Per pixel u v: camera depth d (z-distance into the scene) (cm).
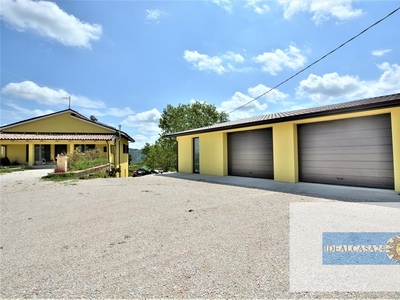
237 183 746
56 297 177
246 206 442
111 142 1756
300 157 731
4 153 1753
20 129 1861
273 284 188
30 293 183
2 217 406
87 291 184
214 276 202
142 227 338
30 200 549
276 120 689
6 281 202
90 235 311
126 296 177
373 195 498
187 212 413
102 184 810
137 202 508
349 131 626
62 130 1909
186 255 244
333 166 657
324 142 676
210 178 897
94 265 227
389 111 544
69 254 254
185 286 188
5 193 648
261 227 321
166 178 958
